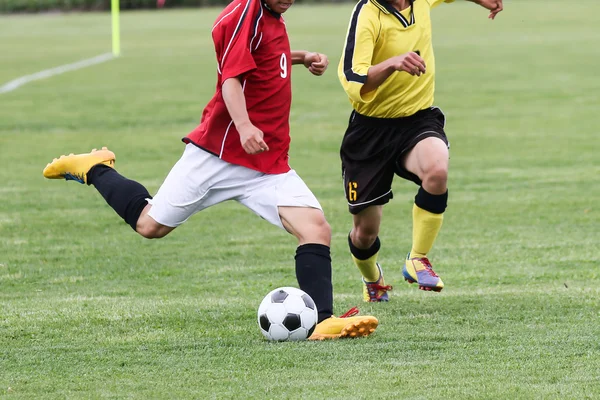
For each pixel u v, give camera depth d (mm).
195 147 17500
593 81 71188
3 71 89312
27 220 30609
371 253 20219
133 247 26781
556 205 31922
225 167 17391
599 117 53500
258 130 16234
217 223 30172
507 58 91562
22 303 20328
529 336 16812
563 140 46094
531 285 21500
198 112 59312
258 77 16953
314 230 17203
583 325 17562
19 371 15094
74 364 15461
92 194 35188
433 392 13594
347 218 30688
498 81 73375
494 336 16875
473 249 25875
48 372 15008
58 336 17312
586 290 20641
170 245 27047
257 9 16609
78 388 14133
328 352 15859
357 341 16641
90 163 19078
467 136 48062
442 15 171875
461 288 21500
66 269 24125
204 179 17406
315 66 19219
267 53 16922
